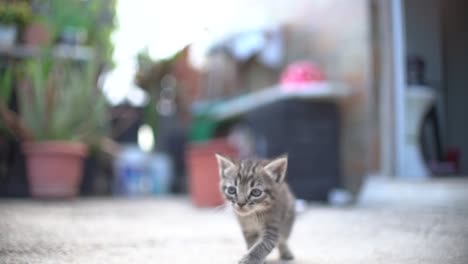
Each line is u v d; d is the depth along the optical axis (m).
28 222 3.01
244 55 4.77
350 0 3.81
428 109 3.59
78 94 4.09
